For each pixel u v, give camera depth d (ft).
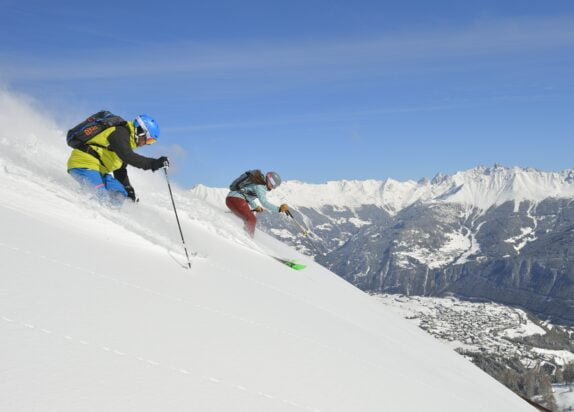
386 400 15.80
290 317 20.34
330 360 17.10
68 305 13.03
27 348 10.48
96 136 23.36
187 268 20.88
